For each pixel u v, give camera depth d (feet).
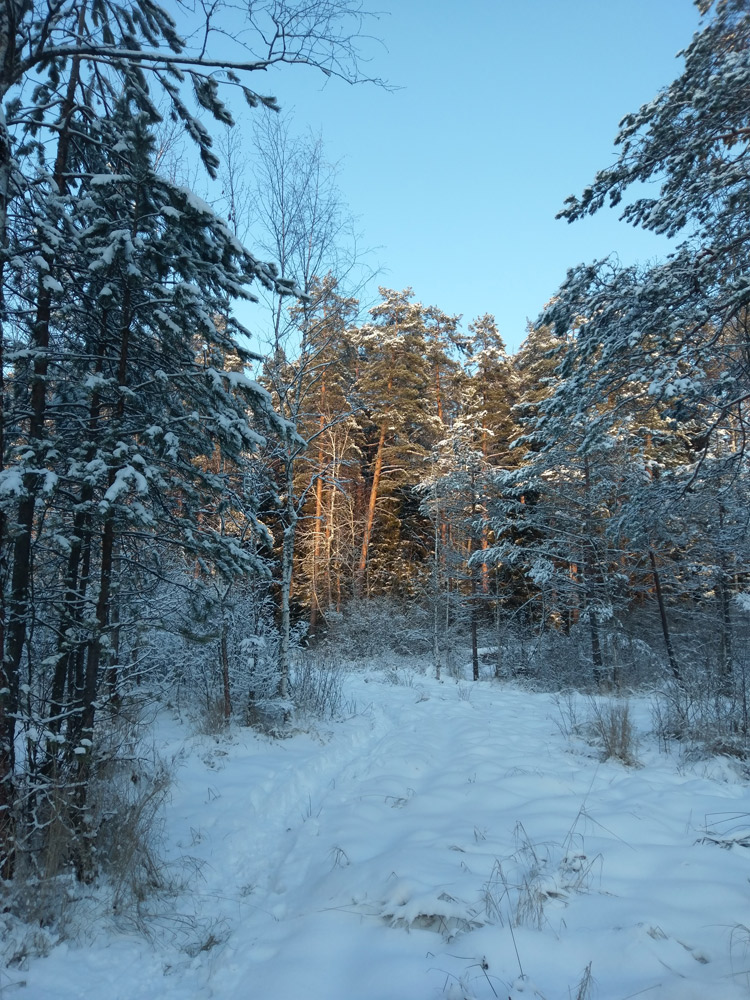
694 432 46.26
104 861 16.51
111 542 18.15
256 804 22.38
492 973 10.94
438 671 64.23
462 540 82.02
